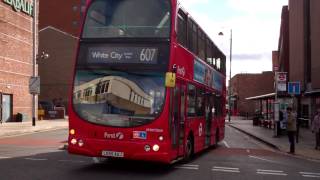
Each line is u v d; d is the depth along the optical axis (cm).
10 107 4466
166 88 1334
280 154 2170
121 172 1375
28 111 4806
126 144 1323
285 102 4519
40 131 3444
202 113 1834
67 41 7275
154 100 1333
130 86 1348
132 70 1355
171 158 1360
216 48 2170
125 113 1339
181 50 1462
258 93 9900
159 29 1366
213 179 1302
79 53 1398
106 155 1335
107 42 1383
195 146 1708
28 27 4784
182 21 1478
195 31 1684
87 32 1405
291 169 1612
